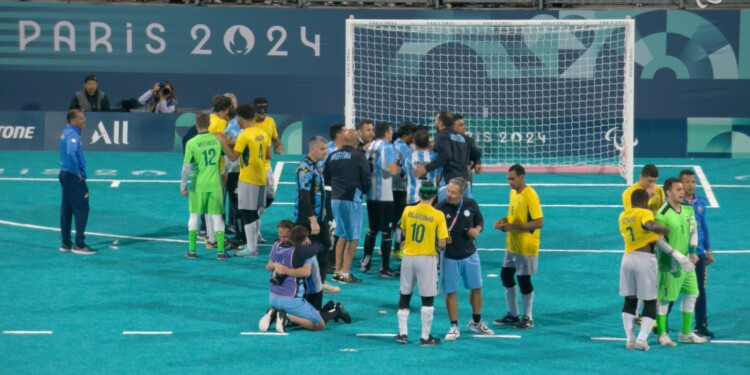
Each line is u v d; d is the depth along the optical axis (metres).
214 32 94.19
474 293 50.31
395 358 47.03
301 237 50.19
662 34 93.31
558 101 93.75
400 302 49.31
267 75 94.69
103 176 84.69
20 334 49.97
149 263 62.84
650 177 50.62
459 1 96.19
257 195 63.31
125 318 52.59
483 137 94.31
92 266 62.03
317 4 96.44
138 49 94.44
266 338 49.81
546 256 65.25
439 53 93.81
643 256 47.84
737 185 83.88
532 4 95.69
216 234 63.47
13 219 72.31
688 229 48.78
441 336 50.56
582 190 82.94
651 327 48.34
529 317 52.00
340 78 94.69
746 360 47.12
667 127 94.25
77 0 96.69
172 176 85.25
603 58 93.06
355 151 58.25
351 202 58.31
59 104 95.06
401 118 95.00
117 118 93.56
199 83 94.81
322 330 51.22
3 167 87.25
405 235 48.91
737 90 93.62
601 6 95.50
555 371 45.44
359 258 65.50
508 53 93.38
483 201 78.75
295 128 94.31
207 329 51.03
